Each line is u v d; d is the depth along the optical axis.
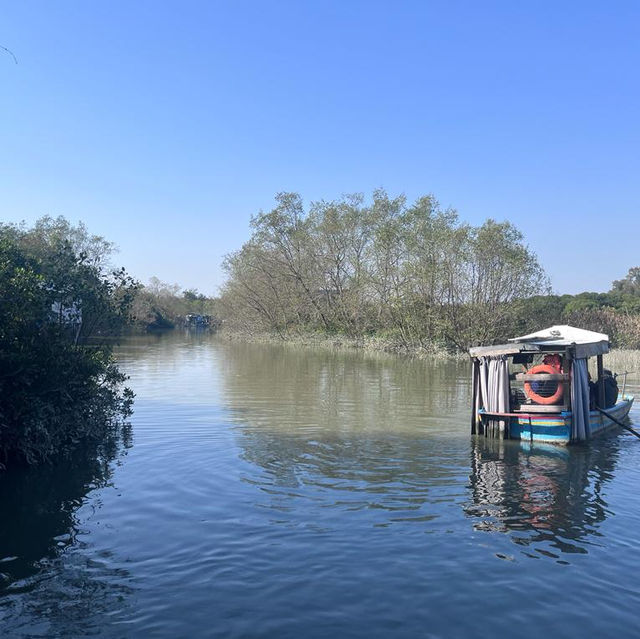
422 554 7.06
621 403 16.25
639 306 50.81
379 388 22.03
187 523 7.92
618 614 5.75
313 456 11.58
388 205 49.22
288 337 55.91
